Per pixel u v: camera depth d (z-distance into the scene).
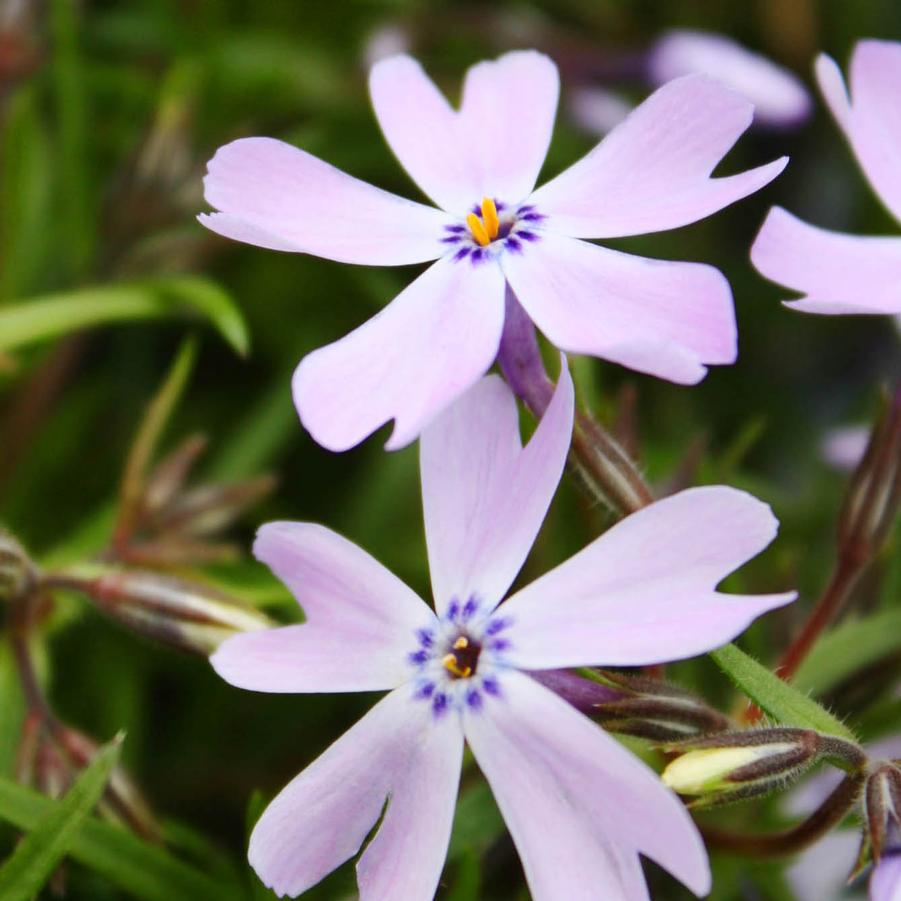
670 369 0.09
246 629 0.11
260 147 0.10
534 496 0.09
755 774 0.09
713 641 0.09
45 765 0.11
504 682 0.09
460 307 0.10
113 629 0.14
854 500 0.11
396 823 0.09
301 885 0.09
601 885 0.09
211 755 0.14
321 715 0.14
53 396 0.14
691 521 0.09
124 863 0.11
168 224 0.14
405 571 0.14
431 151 0.11
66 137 0.14
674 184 0.10
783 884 0.12
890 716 0.12
